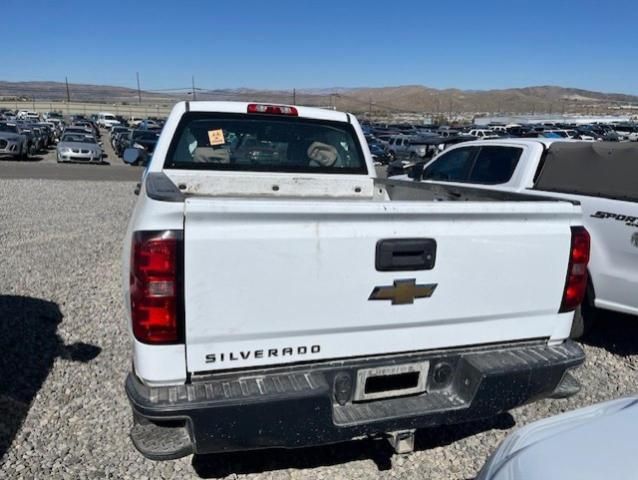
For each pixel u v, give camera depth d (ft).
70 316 17.17
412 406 8.34
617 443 5.60
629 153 14.64
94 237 29.35
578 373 14.21
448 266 8.39
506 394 8.66
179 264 7.14
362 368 8.21
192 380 7.52
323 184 15.14
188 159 14.16
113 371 13.44
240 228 7.33
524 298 9.03
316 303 7.78
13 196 44.78
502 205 8.59
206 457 10.20
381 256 7.96
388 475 9.89
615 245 14.39
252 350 7.66
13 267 22.66
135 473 9.68
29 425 10.99
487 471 6.15
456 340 8.78
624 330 17.39
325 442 7.86
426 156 79.51
